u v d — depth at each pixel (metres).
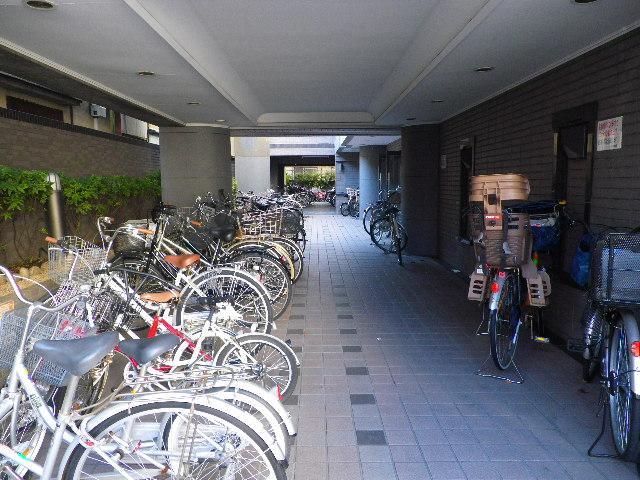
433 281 7.53
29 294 4.31
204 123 9.34
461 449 2.89
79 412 2.12
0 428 2.19
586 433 3.06
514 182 3.90
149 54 4.41
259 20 4.08
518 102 5.69
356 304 6.16
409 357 4.34
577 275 3.98
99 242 7.03
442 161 9.28
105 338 1.98
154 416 2.13
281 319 5.51
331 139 22.75
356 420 3.23
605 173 4.07
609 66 3.98
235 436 2.10
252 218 6.88
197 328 3.20
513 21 3.53
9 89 8.81
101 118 12.09
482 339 4.80
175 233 5.59
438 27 4.09
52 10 3.33
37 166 7.01
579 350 3.72
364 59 5.42
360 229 15.32
